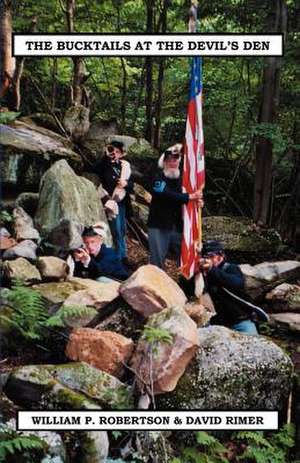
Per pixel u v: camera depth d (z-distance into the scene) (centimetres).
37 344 630
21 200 872
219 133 1388
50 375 568
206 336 624
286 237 1254
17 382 560
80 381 568
